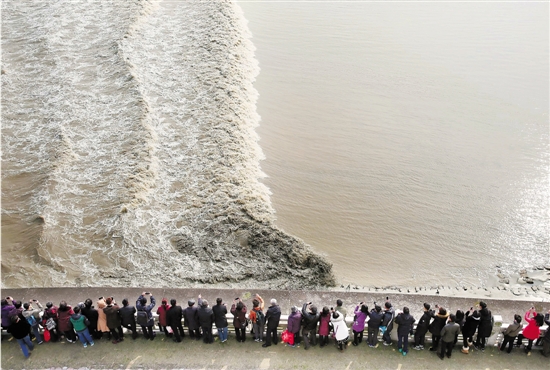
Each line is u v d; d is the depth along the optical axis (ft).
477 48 93.15
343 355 38.09
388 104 76.89
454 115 74.59
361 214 57.26
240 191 59.00
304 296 44.47
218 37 89.97
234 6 103.65
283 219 56.29
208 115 71.31
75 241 52.90
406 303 43.62
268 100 77.00
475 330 36.99
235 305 38.99
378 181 62.13
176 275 48.96
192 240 53.01
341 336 37.04
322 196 59.72
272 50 90.89
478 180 62.54
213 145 66.03
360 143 68.54
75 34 91.56
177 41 90.02
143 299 37.88
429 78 83.66
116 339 39.06
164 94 76.07
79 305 37.91
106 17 97.14
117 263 50.44
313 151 66.95
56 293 44.52
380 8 108.37
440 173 63.62
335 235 54.44
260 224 54.65
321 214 57.16
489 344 38.99
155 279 48.52
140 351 38.40
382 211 57.77
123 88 76.69
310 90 79.82
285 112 74.38
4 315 36.65
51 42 88.28
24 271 49.34
